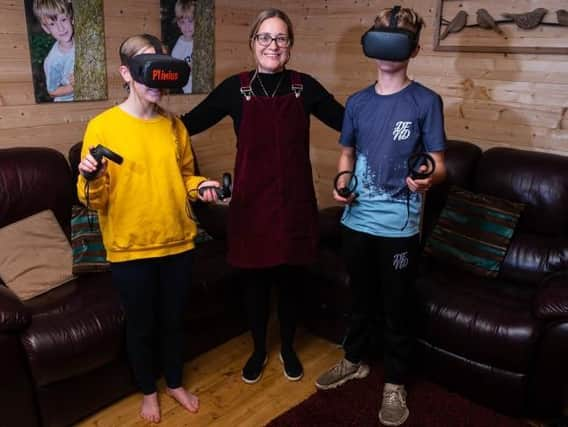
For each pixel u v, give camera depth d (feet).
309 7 9.70
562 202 6.81
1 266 6.15
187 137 5.63
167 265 5.51
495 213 7.11
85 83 7.61
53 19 7.01
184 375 6.88
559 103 7.27
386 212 5.50
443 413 6.06
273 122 5.49
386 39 4.94
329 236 7.59
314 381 6.80
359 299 6.17
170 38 8.50
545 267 6.78
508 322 5.69
